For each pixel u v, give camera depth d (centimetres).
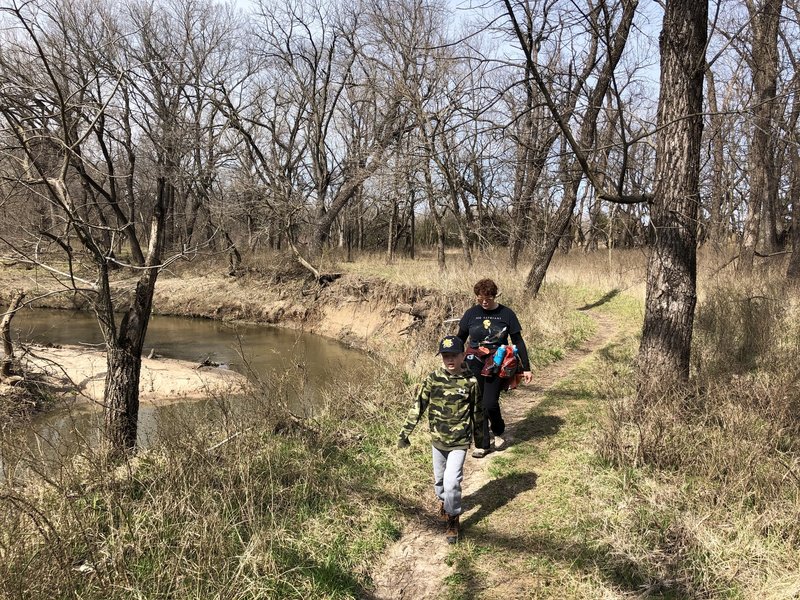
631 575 316
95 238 584
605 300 1488
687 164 495
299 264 2209
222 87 2128
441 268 1780
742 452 402
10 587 269
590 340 1045
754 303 846
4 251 502
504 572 338
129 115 788
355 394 661
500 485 452
